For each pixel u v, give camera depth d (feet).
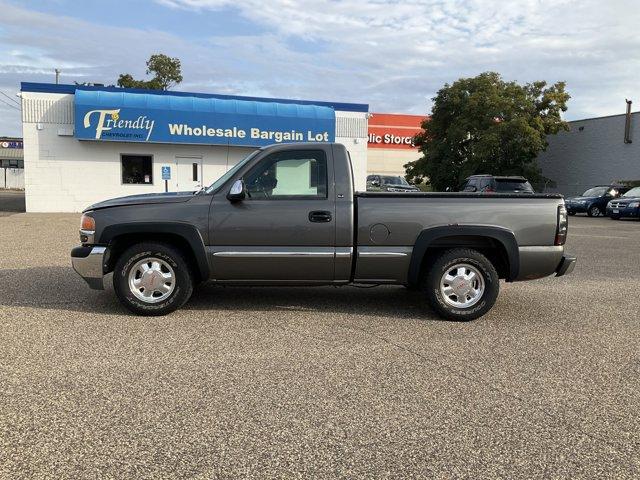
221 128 73.87
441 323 20.12
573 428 11.75
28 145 70.28
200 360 15.46
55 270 28.71
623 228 67.31
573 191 130.00
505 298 24.93
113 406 12.31
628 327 20.03
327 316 20.74
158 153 74.59
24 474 9.52
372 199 20.12
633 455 10.66
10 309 20.62
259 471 9.82
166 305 19.84
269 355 16.03
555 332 19.20
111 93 71.00
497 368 15.37
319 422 11.77
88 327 18.43
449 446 10.86
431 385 13.98
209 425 11.51
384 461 10.25
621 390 13.91
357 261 20.03
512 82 114.01
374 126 168.04
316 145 20.29
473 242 20.72
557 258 20.52
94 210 19.80
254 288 25.41
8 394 12.85
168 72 148.36
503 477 9.80
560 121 118.42
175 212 19.58
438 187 121.80
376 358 15.99
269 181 20.10
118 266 19.62
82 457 10.12
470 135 115.14
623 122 115.96
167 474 9.64
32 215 65.87
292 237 19.83
